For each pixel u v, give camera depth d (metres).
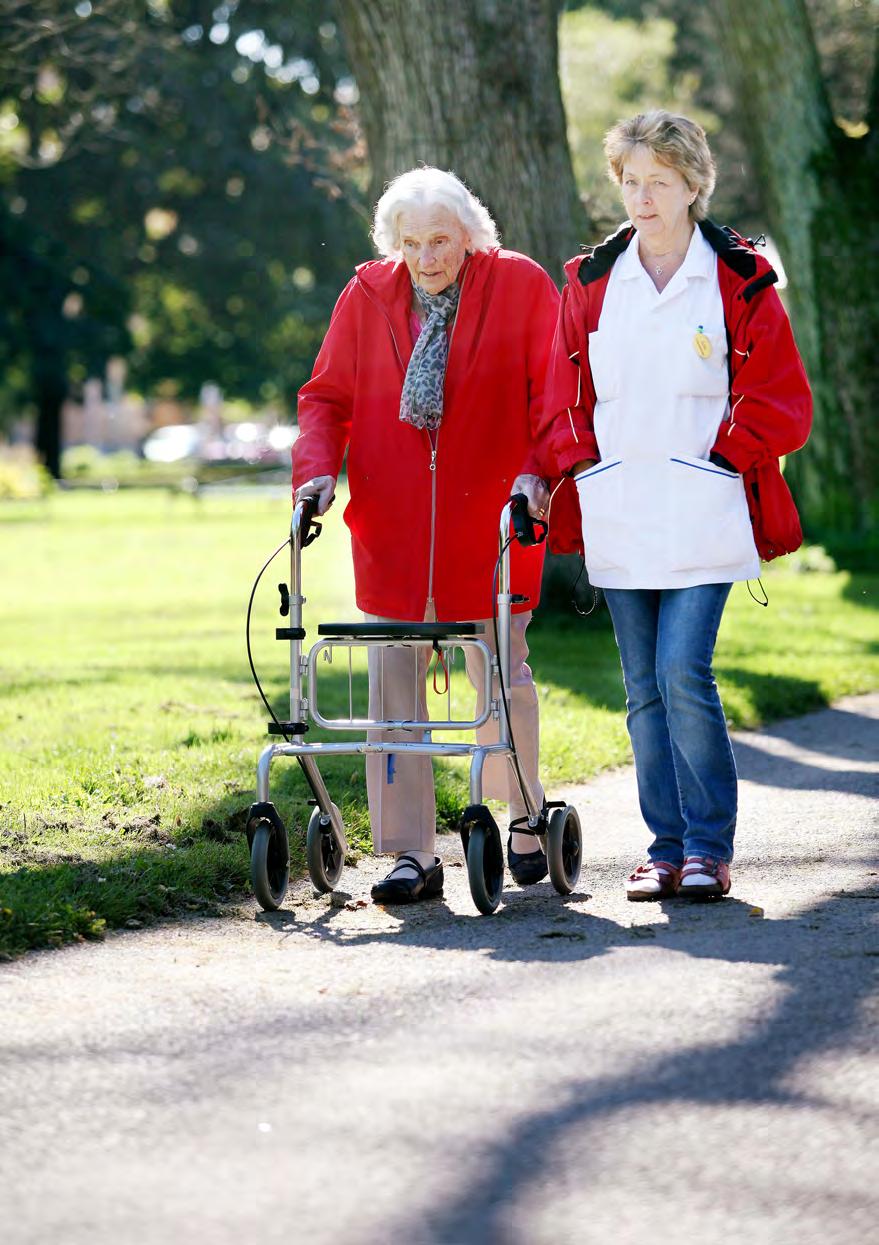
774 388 7.19
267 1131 4.57
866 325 27.39
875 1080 4.87
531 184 17.69
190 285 68.69
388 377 7.81
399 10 17.36
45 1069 5.15
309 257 66.00
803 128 27.48
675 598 7.33
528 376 7.81
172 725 12.70
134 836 8.59
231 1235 3.92
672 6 53.94
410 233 7.59
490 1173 4.25
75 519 50.03
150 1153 4.43
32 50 31.30
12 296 65.38
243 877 7.96
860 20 44.41
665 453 7.25
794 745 12.20
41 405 80.94
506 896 7.81
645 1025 5.40
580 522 7.82
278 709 13.74
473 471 7.75
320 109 55.09
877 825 9.15
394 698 7.87
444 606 7.83
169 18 51.59
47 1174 4.31
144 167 62.81
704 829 7.41
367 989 5.98
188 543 39.25
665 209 7.16
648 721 7.60
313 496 7.59
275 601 25.36
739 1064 5.01
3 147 53.22
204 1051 5.30
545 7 17.73
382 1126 4.58
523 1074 4.97
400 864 7.75
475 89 17.47
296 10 54.03
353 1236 3.90
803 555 26.58
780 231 27.92
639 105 50.22
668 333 7.21
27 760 11.06
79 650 19.09
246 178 62.03
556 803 7.79
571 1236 3.89
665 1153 4.36
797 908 7.16
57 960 6.55
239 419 146.00
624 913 7.23
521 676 8.02
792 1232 3.90
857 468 27.56
